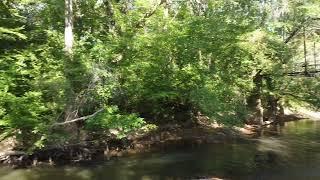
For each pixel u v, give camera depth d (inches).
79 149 776.3
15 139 745.0
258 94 1262.3
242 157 805.9
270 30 1205.1
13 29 810.2
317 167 719.1
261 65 1161.4
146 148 887.1
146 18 989.8
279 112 1485.0
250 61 1088.8
